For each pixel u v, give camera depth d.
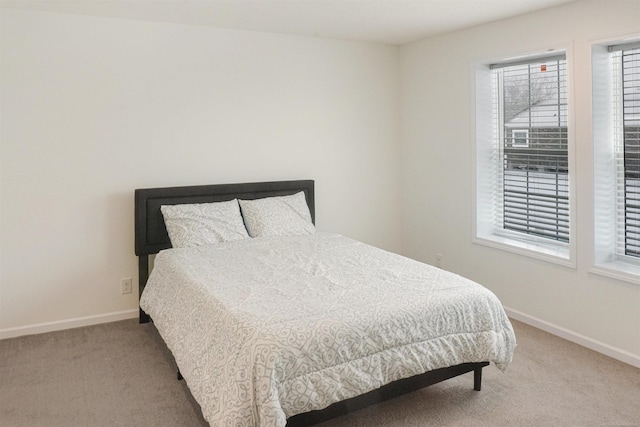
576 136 3.38
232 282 2.88
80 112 3.71
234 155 4.29
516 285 3.92
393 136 5.04
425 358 2.43
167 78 3.98
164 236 3.96
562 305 3.56
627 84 3.26
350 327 2.26
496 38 3.93
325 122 4.68
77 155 3.73
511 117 4.15
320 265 3.20
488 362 2.75
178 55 4.00
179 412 2.63
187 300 2.86
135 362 3.22
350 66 4.74
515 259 3.91
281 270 3.11
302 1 3.36
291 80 4.48
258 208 4.16
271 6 3.48
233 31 4.19
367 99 4.86
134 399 2.76
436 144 4.62
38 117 3.58
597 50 3.26
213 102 4.16
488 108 4.25
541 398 2.72
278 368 2.07
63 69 3.63
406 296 2.57
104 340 3.57
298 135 4.56
